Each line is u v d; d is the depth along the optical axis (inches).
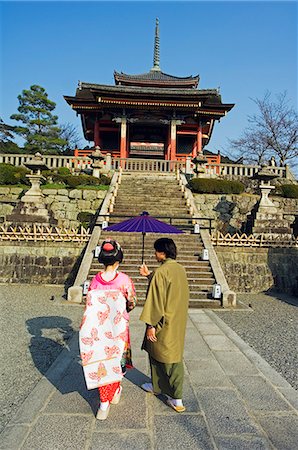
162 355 113.7
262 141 1398.9
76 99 946.7
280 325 257.9
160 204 554.6
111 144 1123.3
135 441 98.5
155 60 1381.6
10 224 482.9
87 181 639.8
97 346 109.0
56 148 1283.2
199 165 681.6
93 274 354.6
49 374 149.3
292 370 164.7
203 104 951.0
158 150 1104.2
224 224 604.1
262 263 440.5
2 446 95.0
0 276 427.2
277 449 96.0
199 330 232.4
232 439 100.7
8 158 750.5
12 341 201.5
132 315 269.7
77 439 99.0
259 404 124.3
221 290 329.1
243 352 187.2
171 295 113.9
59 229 478.6
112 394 112.1
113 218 495.5
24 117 1238.3
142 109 949.8
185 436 101.6
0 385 140.9
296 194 628.4
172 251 120.3
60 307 296.4
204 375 151.9
